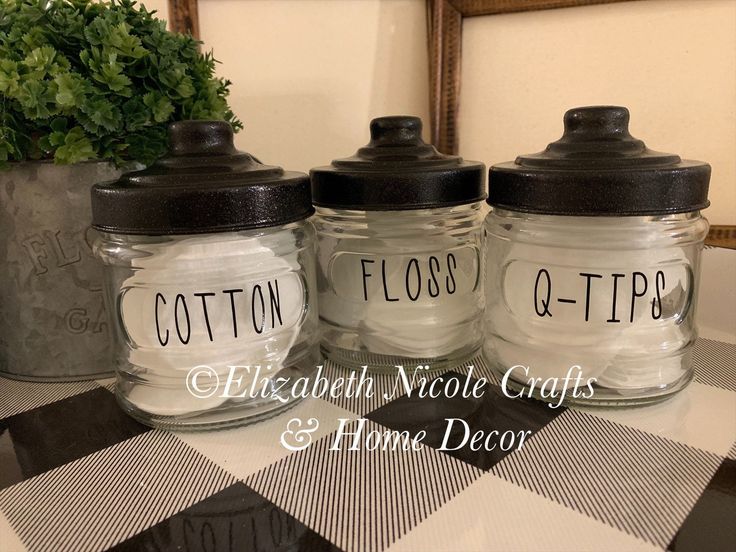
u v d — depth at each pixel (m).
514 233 0.41
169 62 0.45
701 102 0.59
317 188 0.44
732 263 0.55
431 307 0.46
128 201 0.35
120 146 0.43
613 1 0.59
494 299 0.44
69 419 0.42
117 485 0.34
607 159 0.37
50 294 0.46
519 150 0.67
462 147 0.70
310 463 0.35
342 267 0.46
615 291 0.38
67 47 0.42
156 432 0.40
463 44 0.67
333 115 0.69
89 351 0.47
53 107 0.41
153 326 0.38
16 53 0.40
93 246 0.41
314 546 0.28
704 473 0.33
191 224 0.35
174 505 0.32
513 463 0.35
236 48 0.64
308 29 0.66
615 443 0.36
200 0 0.62
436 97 0.69
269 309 0.40
